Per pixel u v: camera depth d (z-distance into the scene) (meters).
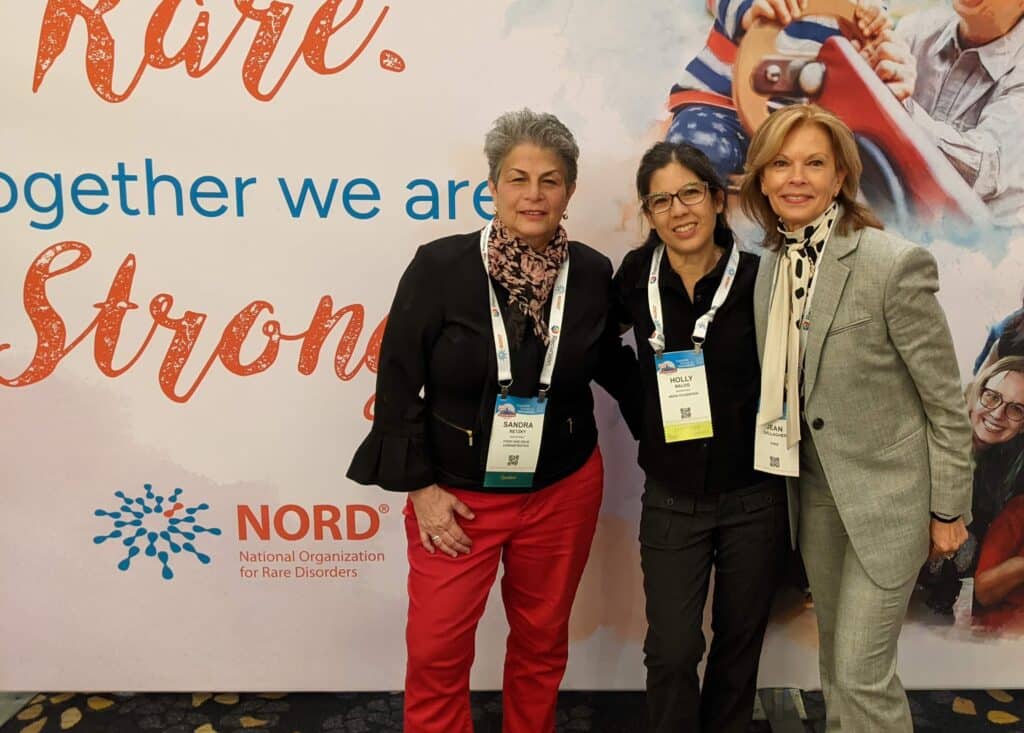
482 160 1.92
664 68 1.87
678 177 1.45
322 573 2.16
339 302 2.00
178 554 2.15
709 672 1.80
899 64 1.84
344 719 2.15
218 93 1.89
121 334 2.02
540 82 1.88
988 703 2.17
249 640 2.21
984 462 2.04
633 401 1.73
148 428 2.07
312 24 1.86
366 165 1.93
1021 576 2.10
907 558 1.50
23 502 2.12
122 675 2.23
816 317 1.46
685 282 1.56
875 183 1.90
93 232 1.96
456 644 1.68
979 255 1.93
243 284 1.99
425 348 1.58
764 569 1.65
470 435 1.59
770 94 1.87
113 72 1.88
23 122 1.91
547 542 1.70
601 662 2.23
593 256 1.68
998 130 1.87
